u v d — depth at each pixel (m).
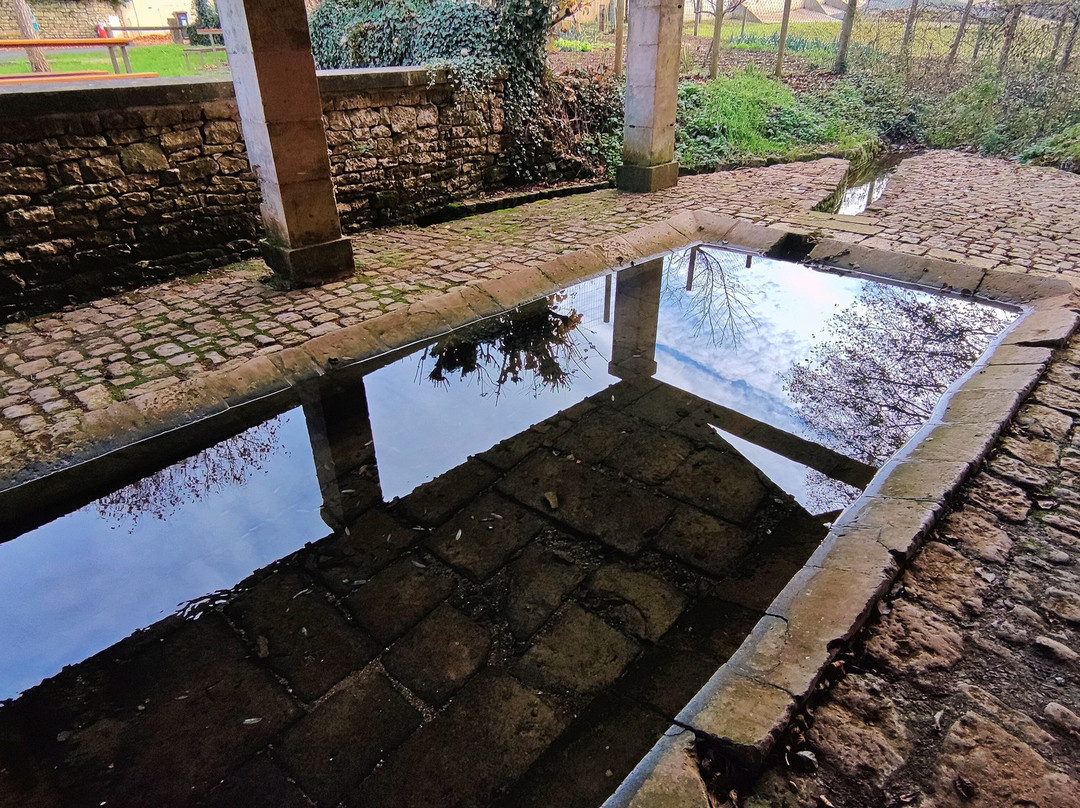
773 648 2.02
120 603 2.55
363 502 3.11
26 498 3.03
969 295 5.05
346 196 6.35
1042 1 11.11
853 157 10.12
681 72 11.66
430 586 2.63
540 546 2.82
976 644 2.01
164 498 3.12
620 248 6.04
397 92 6.43
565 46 13.20
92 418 3.39
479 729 2.06
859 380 4.12
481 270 5.36
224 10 4.37
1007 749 1.70
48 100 4.40
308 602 2.56
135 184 4.95
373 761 1.97
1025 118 10.15
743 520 2.95
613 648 2.34
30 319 4.60
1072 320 4.02
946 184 8.05
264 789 1.90
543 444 3.54
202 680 2.24
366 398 3.96
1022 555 2.33
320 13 9.41
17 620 2.47
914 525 2.42
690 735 1.79
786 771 1.68
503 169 7.80
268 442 3.54
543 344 4.68
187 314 4.62
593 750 1.98
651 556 2.75
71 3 17.08
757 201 7.39
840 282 5.59
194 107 5.12
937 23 14.23
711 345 4.66
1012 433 3.04
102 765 1.98
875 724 1.78
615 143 8.98
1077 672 1.90
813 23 21.64
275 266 5.14
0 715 2.12
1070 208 6.73
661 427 3.68
